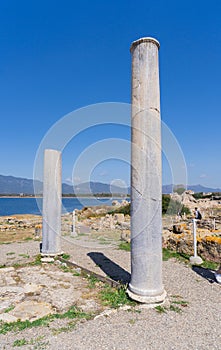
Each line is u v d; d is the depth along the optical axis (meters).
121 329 3.63
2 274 6.65
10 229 16.55
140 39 4.85
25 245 11.08
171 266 7.28
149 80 4.77
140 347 3.18
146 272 4.56
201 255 7.96
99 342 3.29
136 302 4.53
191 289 5.41
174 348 3.16
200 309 4.34
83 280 6.13
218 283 5.80
